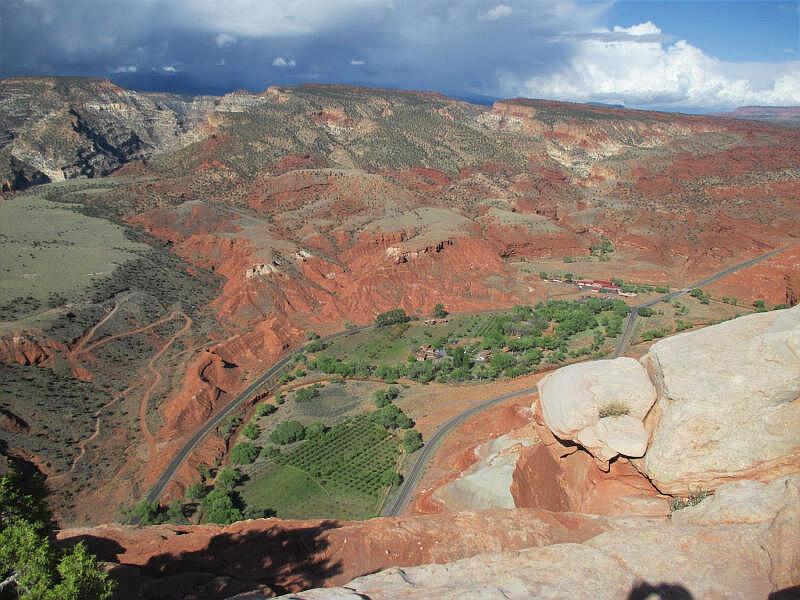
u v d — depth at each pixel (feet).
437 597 59.52
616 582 61.26
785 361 82.69
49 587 58.59
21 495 66.08
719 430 83.15
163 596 75.66
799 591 56.44
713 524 69.77
